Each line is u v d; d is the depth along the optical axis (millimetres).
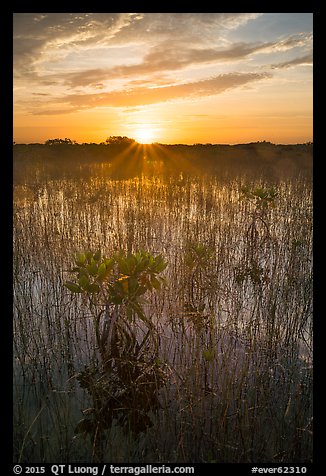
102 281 3068
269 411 2902
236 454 2619
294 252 5176
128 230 5742
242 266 5004
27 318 4035
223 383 2994
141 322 4160
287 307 4211
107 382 3070
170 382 3201
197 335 3400
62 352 3605
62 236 5566
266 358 3424
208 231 5996
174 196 8828
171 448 2697
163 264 3008
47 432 2787
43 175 12367
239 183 10023
